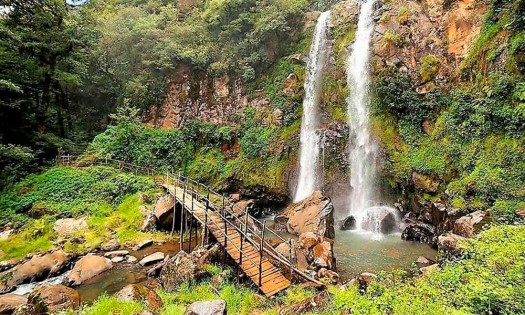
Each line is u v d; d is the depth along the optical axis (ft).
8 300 31.50
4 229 50.67
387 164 59.47
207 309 21.91
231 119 83.97
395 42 63.26
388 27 65.87
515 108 42.98
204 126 83.41
